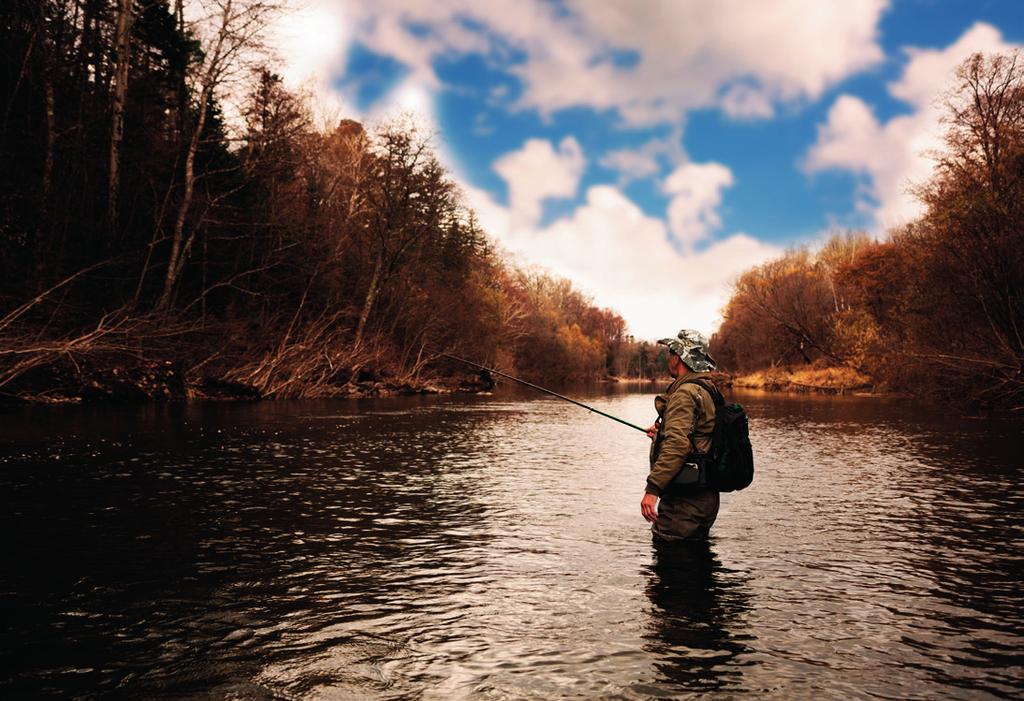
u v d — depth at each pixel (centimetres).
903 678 259
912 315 2419
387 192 3419
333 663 269
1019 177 2133
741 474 466
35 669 262
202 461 850
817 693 246
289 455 934
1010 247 1953
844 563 425
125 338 1830
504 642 292
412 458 949
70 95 1961
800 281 5591
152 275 2217
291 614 327
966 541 487
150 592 359
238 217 2539
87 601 343
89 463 811
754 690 248
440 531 510
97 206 2052
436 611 332
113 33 2033
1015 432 1428
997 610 339
